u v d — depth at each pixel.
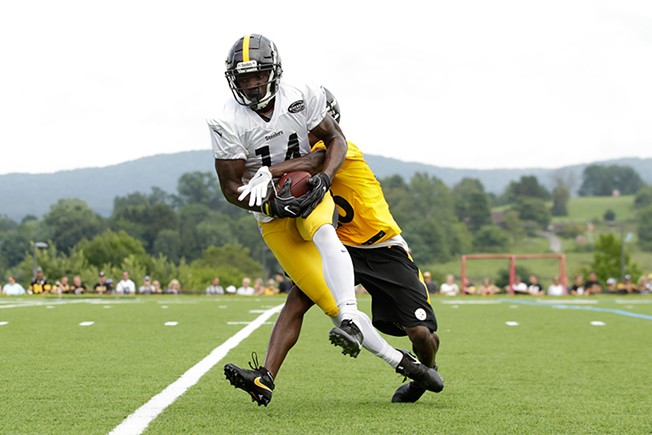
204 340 33.00
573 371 24.42
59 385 20.67
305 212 17.81
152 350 29.05
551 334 37.56
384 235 19.12
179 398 18.97
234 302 73.62
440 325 43.31
